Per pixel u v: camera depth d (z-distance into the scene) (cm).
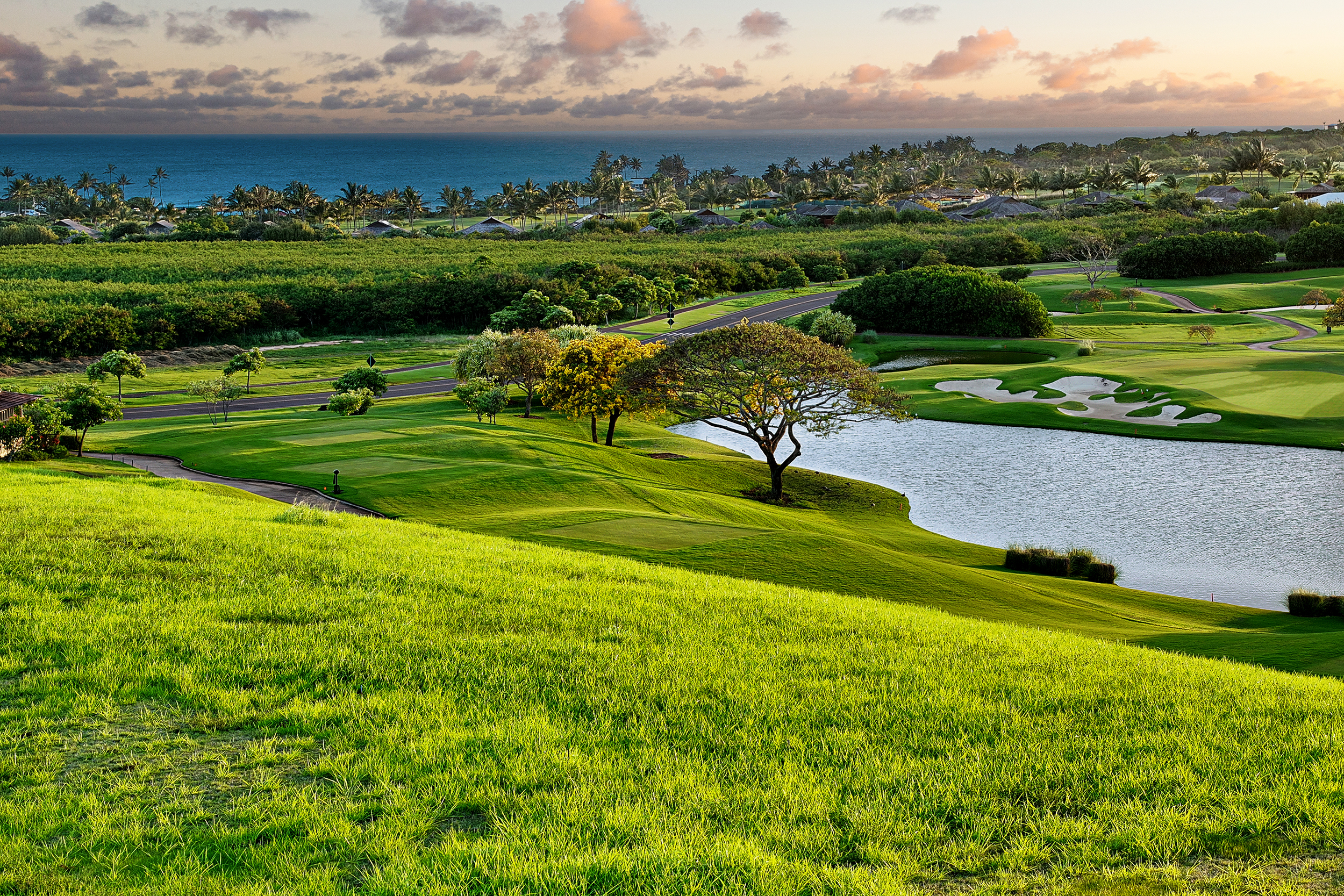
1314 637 2700
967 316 13962
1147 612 3450
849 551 3481
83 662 1543
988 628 2164
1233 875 982
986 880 991
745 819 1115
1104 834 1088
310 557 2220
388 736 1314
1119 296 15838
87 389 6462
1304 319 13512
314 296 15925
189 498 2994
